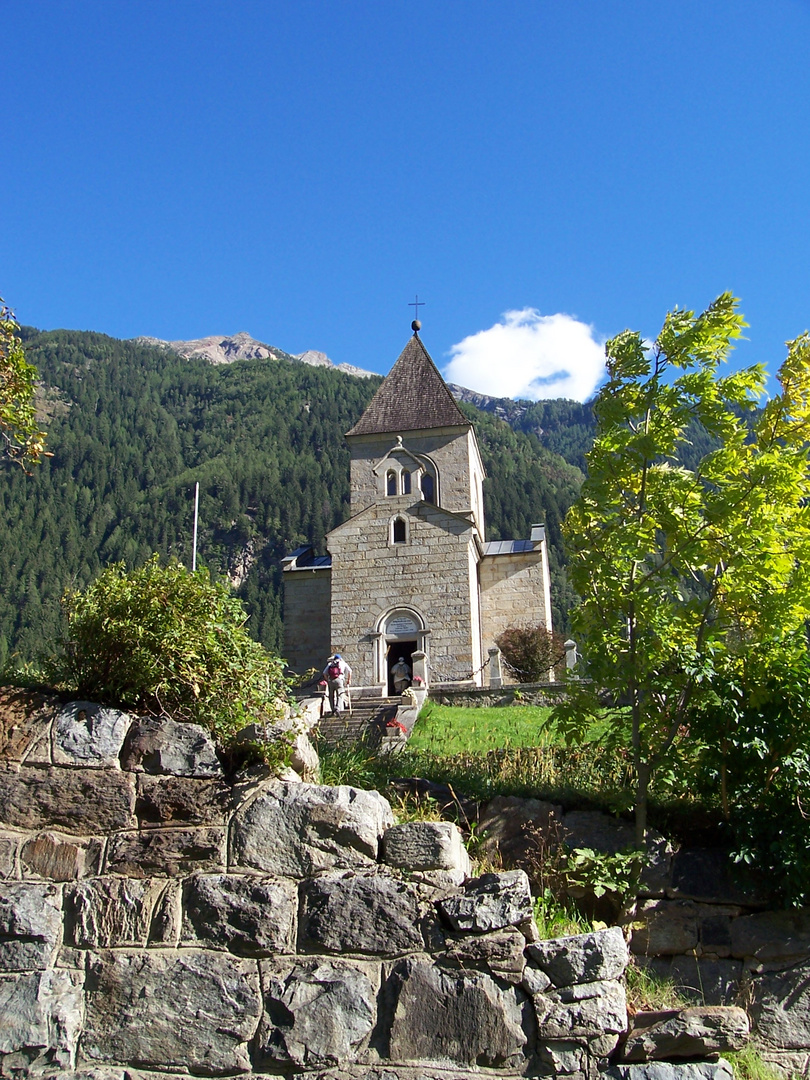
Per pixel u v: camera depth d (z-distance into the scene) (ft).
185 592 31.32
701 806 36.94
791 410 40.40
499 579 129.39
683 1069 26.11
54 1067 25.00
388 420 137.28
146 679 29.45
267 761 28.55
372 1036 25.76
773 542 37.99
